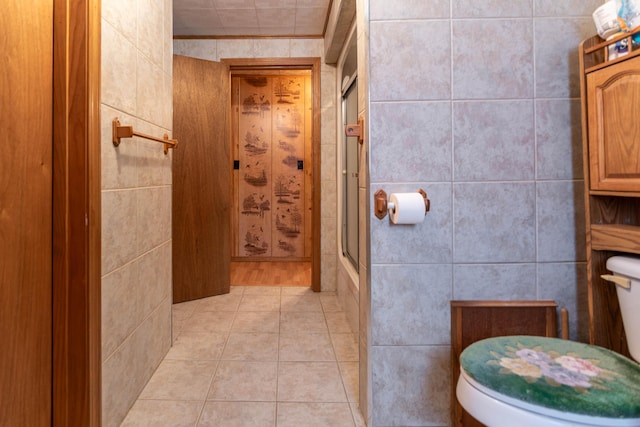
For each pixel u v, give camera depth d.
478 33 1.29
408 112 1.30
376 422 1.33
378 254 1.31
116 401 1.36
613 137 1.10
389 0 1.29
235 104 4.46
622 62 1.06
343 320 2.47
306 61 3.10
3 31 0.98
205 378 1.71
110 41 1.31
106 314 1.28
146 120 1.64
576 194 1.31
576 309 1.31
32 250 1.09
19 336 1.05
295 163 4.51
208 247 2.97
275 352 1.99
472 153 1.30
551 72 1.30
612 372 0.86
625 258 1.10
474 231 1.31
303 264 4.31
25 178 1.06
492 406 0.82
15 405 1.04
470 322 1.32
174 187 2.80
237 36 3.09
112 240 1.33
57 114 1.16
